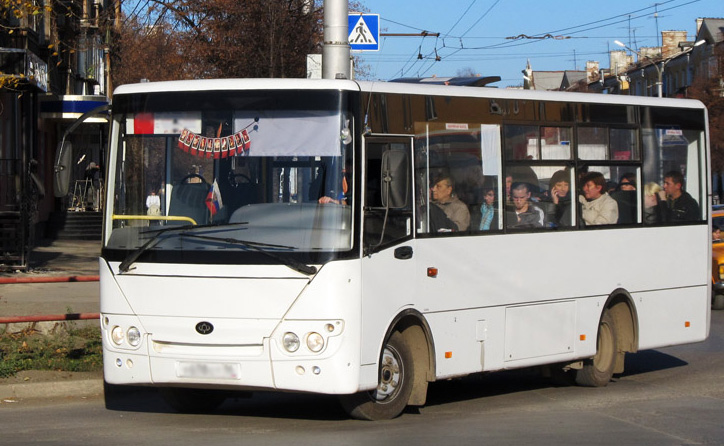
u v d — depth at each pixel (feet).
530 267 40.32
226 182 32.71
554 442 31.71
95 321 53.11
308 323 31.27
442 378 36.32
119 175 33.63
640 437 32.96
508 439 31.96
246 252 31.71
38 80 89.25
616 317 45.88
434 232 35.91
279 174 32.48
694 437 33.09
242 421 35.40
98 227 128.47
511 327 39.42
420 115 35.68
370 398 34.35
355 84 32.86
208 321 31.78
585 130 43.47
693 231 49.34
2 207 81.87
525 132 40.47
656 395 43.16
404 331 35.63
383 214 33.40
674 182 48.42
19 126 106.63
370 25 72.02
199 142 33.09
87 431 33.01
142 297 32.53
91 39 143.33
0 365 41.68
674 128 48.47
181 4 129.08
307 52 131.34
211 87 33.24
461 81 43.55
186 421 35.37
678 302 48.47
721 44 258.98
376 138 33.40
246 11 129.39
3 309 57.00
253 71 130.52
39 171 120.98
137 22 150.30
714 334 66.28
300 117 32.58
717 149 235.20
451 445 30.71
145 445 30.37
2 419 35.63
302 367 31.30
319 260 31.42
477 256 37.76
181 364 32.04
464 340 37.24
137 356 32.58
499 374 50.83
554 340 41.60
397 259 34.06
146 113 33.63
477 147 38.17
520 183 40.04
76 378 41.47
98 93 149.69
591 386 45.39
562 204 42.16
